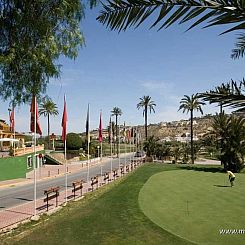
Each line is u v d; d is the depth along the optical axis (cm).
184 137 15938
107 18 245
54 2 941
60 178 4284
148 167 5241
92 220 1511
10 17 916
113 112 11638
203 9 217
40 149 6006
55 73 1044
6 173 4022
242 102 249
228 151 4716
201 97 259
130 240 1230
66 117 2617
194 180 3441
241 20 214
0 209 1978
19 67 989
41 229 1370
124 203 1944
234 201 2131
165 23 225
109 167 5994
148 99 8625
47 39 956
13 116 5188
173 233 1334
